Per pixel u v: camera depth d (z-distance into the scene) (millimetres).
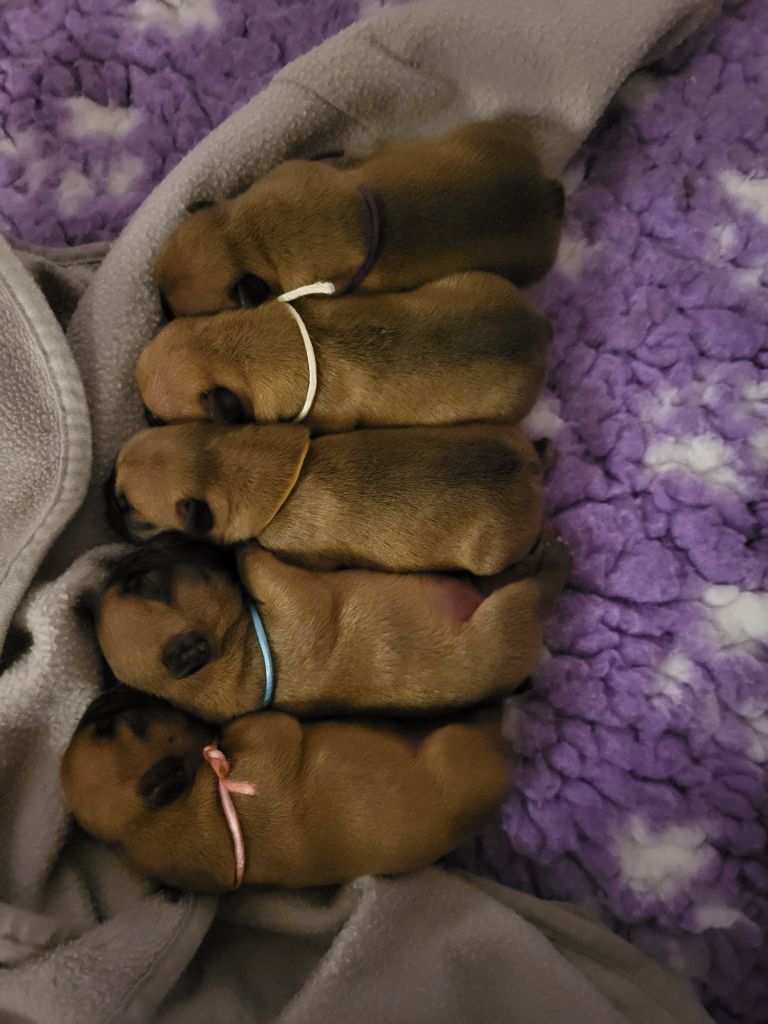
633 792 365
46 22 438
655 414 391
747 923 351
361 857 316
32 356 332
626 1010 320
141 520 346
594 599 379
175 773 316
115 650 327
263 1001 315
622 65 369
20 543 334
